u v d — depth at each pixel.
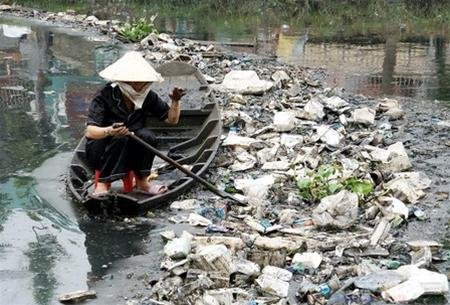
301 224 5.67
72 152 7.50
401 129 8.74
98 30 17.17
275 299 4.41
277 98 10.08
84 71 12.12
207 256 4.69
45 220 5.71
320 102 9.59
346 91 11.23
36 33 16.50
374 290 4.47
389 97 10.87
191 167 6.60
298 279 4.70
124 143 5.84
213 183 6.56
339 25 21.12
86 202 5.71
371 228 5.58
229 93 10.12
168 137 7.66
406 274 4.62
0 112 9.17
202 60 13.22
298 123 8.57
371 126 8.76
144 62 5.86
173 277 4.68
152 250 5.20
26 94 10.26
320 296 4.38
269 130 8.23
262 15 23.09
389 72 13.12
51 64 12.72
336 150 7.52
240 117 8.57
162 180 6.55
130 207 5.73
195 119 7.98
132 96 5.81
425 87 11.78
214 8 23.86
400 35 18.86
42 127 8.48
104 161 5.86
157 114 6.11
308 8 23.91
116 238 5.40
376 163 7.06
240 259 4.86
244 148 7.55
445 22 22.02
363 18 22.89
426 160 7.43
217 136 7.24
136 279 4.73
